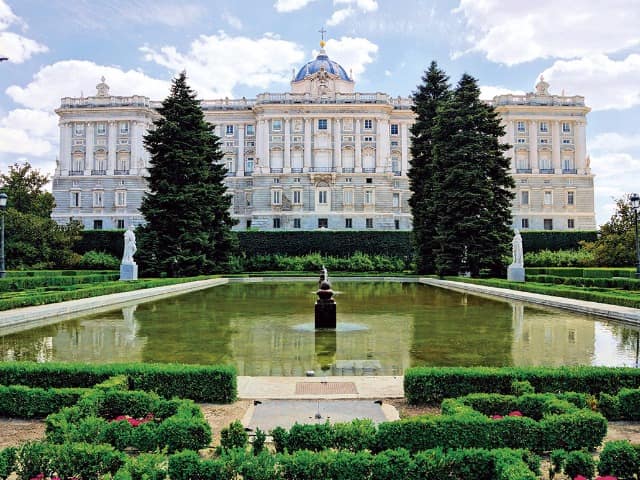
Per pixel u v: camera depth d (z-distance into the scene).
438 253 43.91
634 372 9.26
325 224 78.69
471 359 12.92
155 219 44.34
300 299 27.94
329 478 6.04
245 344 14.85
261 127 80.81
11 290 26.97
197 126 47.19
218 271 50.00
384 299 27.55
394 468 6.09
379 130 80.50
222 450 6.62
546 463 6.95
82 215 81.06
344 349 14.16
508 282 32.66
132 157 81.62
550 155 84.19
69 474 6.20
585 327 17.61
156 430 7.04
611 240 40.66
